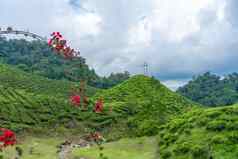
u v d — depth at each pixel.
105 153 68.31
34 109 104.88
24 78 161.38
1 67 168.38
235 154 52.69
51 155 70.06
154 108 116.88
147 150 69.38
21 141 81.38
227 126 62.06
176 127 73.62
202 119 68.88
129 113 111.50
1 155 57.53
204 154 55.00
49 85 159.75
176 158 58.56
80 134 95.69
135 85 146.62
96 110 44.44
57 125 98.56
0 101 103.25
